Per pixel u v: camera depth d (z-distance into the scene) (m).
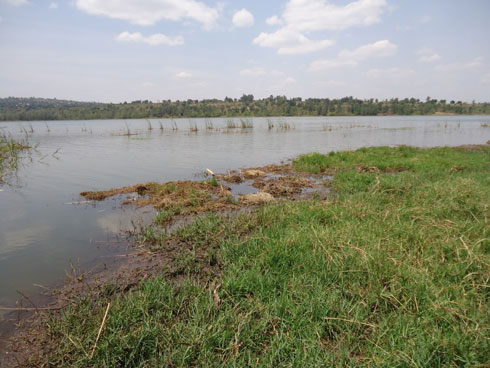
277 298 3.87
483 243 4.96
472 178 9.89
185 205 8.30
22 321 3.68
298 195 9.45
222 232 6.15
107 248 5.74
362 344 3.13
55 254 5.51
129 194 9.67
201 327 3.29
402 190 8.70
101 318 3.50
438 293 3.64
